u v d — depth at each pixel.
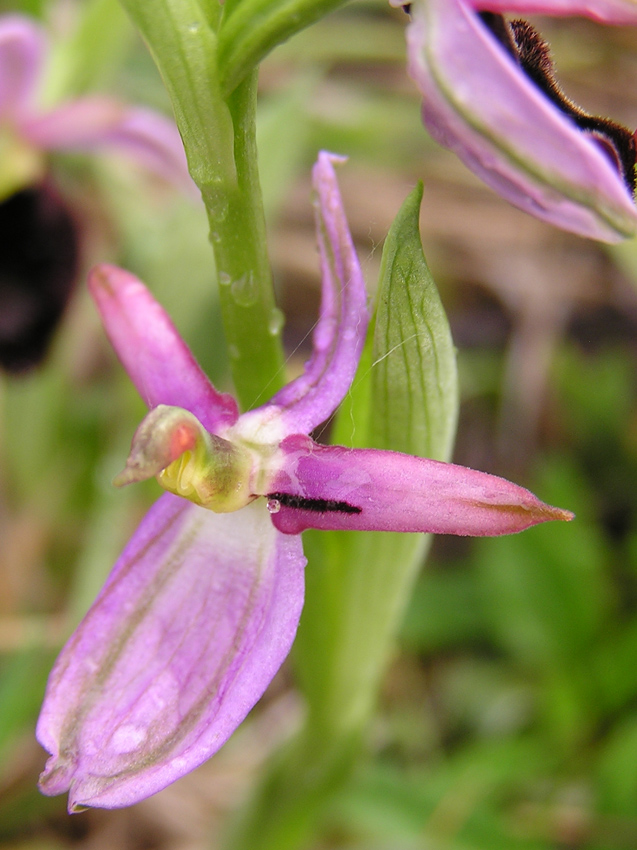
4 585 0.11
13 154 0.11
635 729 0.09
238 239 0.05
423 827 0.09
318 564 0.06
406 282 0.05
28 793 0.10
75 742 0.05
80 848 0.10
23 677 0.09
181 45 0.05
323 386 0.05
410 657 0.11
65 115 0.10
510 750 0.10
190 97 0.05
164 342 0.05
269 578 0.05
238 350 0.06
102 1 0.11
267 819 0.08
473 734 0.11
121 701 0.05
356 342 0.05
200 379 0.05
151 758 0.05
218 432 0.05
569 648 0.10
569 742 0.10
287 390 0.05
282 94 0.10
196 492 0.05
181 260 0.10
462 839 0.09
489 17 0.05
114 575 0.05
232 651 0.05
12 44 0.10
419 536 0.07
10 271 0.11
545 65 0.05
